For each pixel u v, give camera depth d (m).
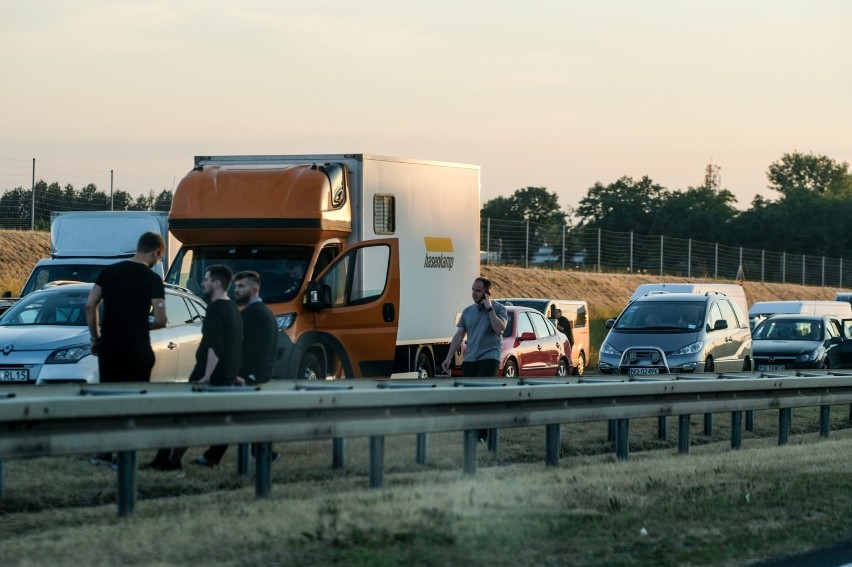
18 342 22.62
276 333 19.11
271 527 11.84
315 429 14.22
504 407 17.05
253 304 18.95
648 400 19.91
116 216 36.97
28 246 64.38
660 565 11.24
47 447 11.65
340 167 28.30
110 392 14.36
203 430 13.02
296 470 18.09
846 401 25.16
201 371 17.69
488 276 85.00
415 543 11.52
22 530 12.52
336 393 14.31
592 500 14.26
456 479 16.52
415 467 18.92
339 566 10.51
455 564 10.84
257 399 13.41
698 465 18.00
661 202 150.00
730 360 38.62
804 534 13.05
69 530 11.97
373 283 28.12
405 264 30.33
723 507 14.31
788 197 155.62
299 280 26.72
